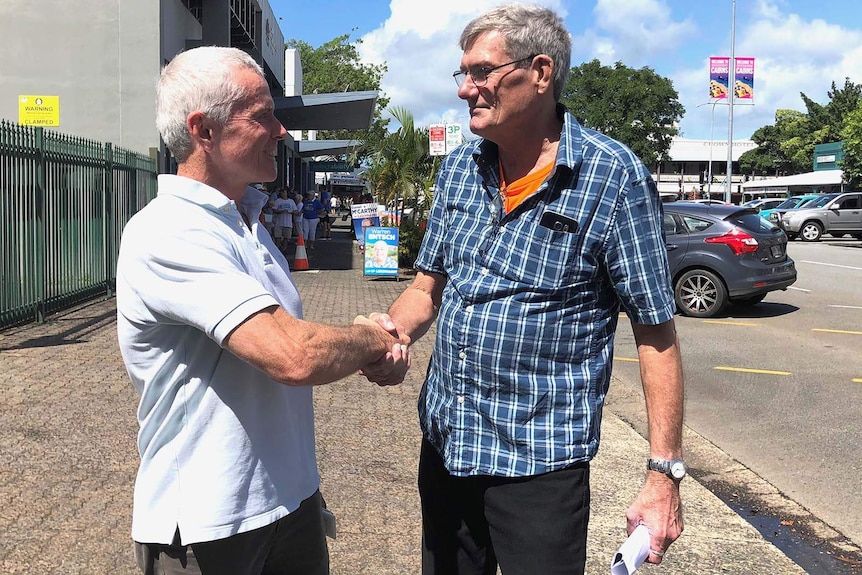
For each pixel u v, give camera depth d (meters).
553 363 2.02
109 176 11.11
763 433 5.56
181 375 1.80
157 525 1.82
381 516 3.86
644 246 1.98
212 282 1.69
